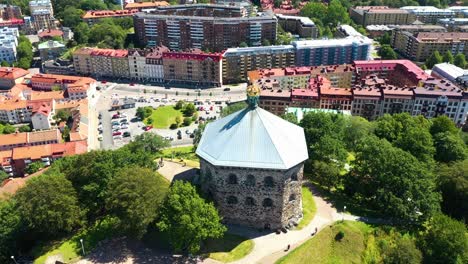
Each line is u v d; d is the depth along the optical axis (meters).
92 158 124.88
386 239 115.38
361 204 132.00
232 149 112.19
